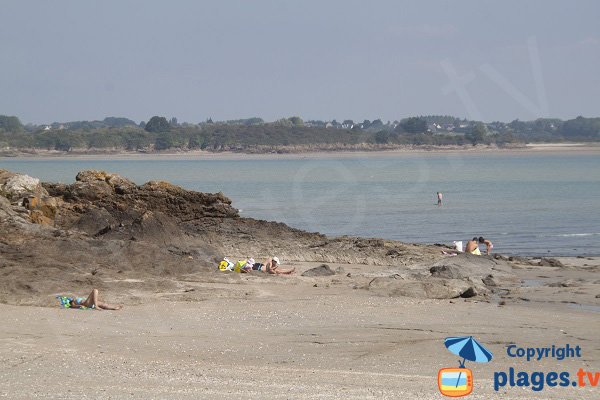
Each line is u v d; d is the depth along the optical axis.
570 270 115.25
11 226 100.19
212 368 58.09
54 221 117.94
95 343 64.75
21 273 87.19
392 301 84.31
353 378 55.62
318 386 53.09
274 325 72.19
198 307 78.88
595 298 90.06
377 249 124.94
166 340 66.25
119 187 127.88
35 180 119.25
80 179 129.12
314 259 121.19
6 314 73.38
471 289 91.06
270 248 123.94
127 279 90.81
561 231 186.25
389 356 62.50
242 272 102.50
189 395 50.38
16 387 52.06
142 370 57.12
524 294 93.00
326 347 64.94
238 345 65.19
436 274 104.19
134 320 73.00
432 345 65.81
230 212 131.50
